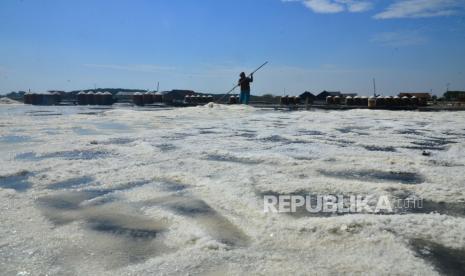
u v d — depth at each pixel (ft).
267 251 7.48
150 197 11.31
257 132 28.86
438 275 6.50
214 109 60.75
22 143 21.80
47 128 31.01
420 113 54.24
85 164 15.67
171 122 38.86
